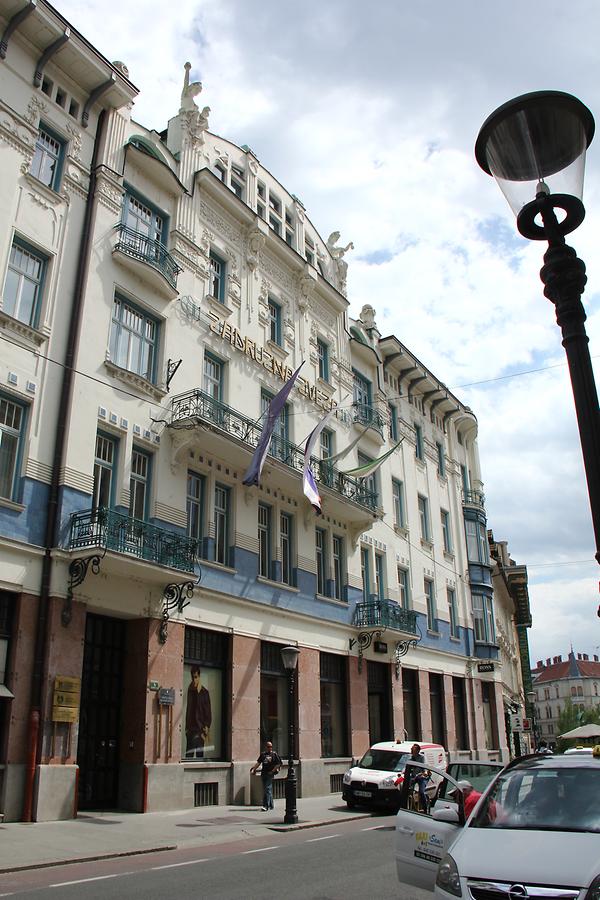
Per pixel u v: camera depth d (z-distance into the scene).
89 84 19.56
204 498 20.78
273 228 27.39
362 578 28.23
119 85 19.88
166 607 17.97
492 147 5.62
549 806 6.20
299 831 15.36
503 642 48.78
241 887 9.06
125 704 17.30
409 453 34.84
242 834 14.48
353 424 29.91
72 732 15.16
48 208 17.84
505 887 4.94
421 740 29.94
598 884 4.78
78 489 16.72
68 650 15.49
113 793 16.75
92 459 17.31
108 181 19.48
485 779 11.77
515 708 48.53
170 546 17.72
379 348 33.84
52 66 18.84
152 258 20.03
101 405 17.91
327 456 27.94
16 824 13.60
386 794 18.75
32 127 17.80
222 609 20.28
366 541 29.27
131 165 20.73
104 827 13.99
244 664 20.59
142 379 19.09
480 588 38.78
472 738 34.59
